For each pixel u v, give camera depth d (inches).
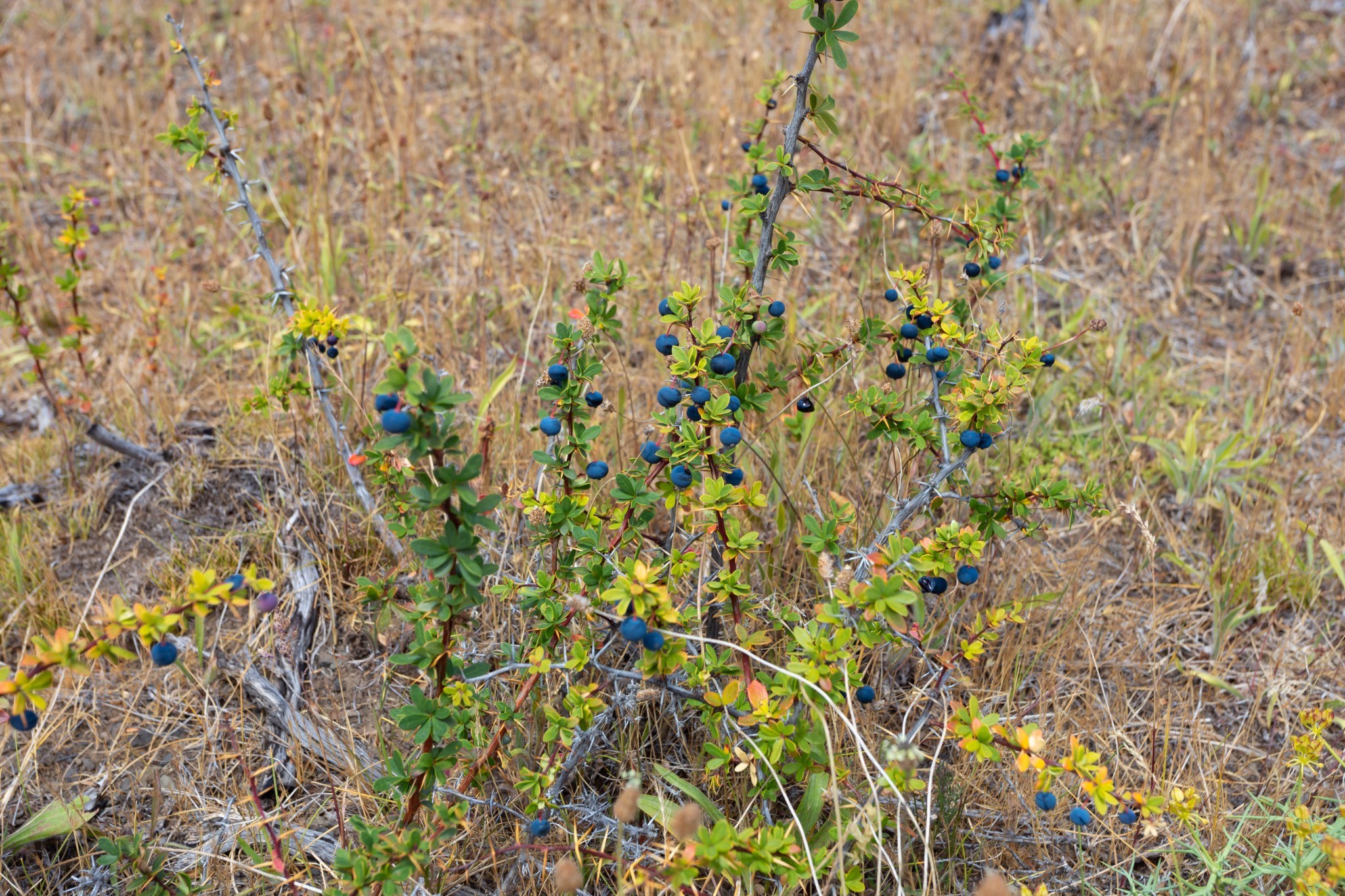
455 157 224.7
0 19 293.6
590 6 267.9
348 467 135.3
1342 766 123.5
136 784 117.0
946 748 120.3
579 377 104.6
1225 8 292.2
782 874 88.6
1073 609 135.6
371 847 86.7
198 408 167.5
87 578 140.6
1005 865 111.0
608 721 114.7
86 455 156.5
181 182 221.0
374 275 191.3
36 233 195.9
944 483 124.2
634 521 106.0
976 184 167.5
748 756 94.7
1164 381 178.5
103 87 251.4
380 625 112.5
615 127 241.1
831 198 216.1
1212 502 154.6
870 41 277.1
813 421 139.1
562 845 94.8
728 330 102.4
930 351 106.3
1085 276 206.4
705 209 186.1
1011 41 263.3
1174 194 226.4
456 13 302.5
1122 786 119.1
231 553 141.4
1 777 117.6
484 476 118.5
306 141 220.1
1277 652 139.9
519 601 114.7
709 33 280.2
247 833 110.3
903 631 91.6
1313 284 206.7
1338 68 270.5
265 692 121.6
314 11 294.8
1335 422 176.6
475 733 103.3
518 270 193.5
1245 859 105.3
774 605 122.3
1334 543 151.8
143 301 184.7
